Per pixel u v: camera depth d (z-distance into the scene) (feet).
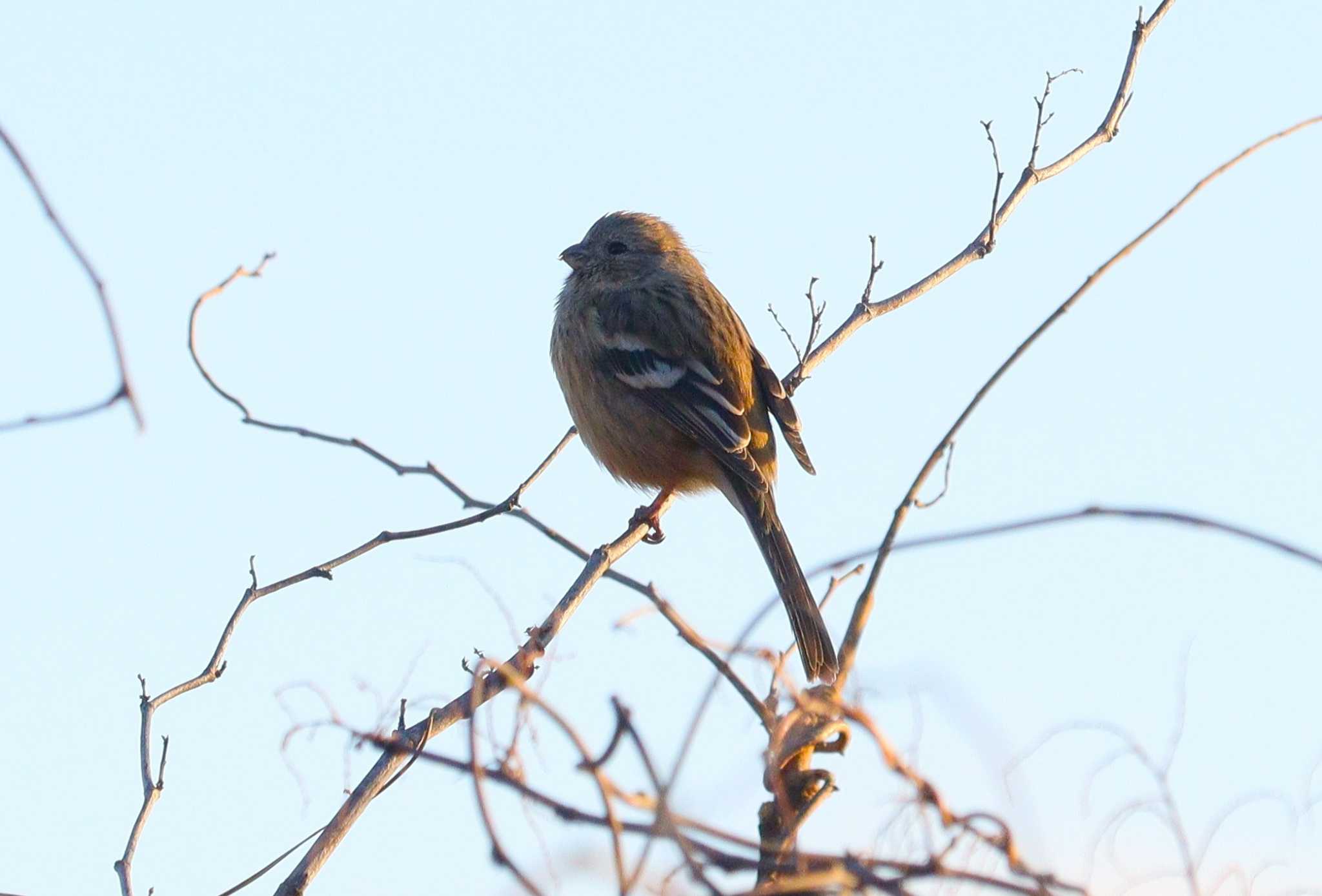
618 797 17.25
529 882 17.37
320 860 24.14
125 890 26.84
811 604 27.17
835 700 18.47
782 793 18.35
